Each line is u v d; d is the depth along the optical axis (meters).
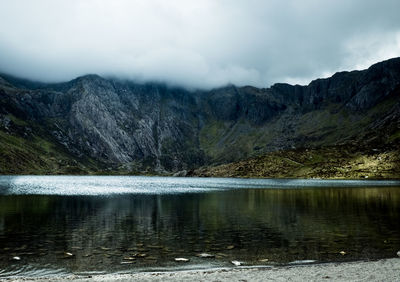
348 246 47.38
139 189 178.25
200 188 188.12
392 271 34.12
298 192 153.50
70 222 67.12
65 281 32.19
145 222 67.69
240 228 61.28
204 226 63.34
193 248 46.47
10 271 36.25
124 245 48.12
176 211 84.62
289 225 64.31
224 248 46.50
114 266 38.22
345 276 32.31
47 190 157.38
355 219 71.75
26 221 67.62
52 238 52.31
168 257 42.06
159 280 31.84
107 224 65.12
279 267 37.12
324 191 160.00
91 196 127.56
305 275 32.84
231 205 98.75
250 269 36.41
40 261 40.00
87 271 36.41
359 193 145.50
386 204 100.94
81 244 48.62
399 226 63.09
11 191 146.38
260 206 96.00
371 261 39.09
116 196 129.00
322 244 48.66
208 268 37.50
